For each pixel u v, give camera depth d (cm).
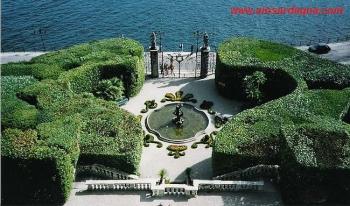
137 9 11481
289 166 4822
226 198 5019
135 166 5341
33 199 5044
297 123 5572
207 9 11494
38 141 5056
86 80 6856
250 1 11912
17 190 4994
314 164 4619
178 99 7150
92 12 11350
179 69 7944
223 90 7194
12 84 6341
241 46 7506
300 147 4828
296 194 4831
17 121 5472
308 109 5866
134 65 7031
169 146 6062
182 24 10812
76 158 5125
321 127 5138
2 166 4844
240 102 7156
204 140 6188
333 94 6194
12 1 11869
